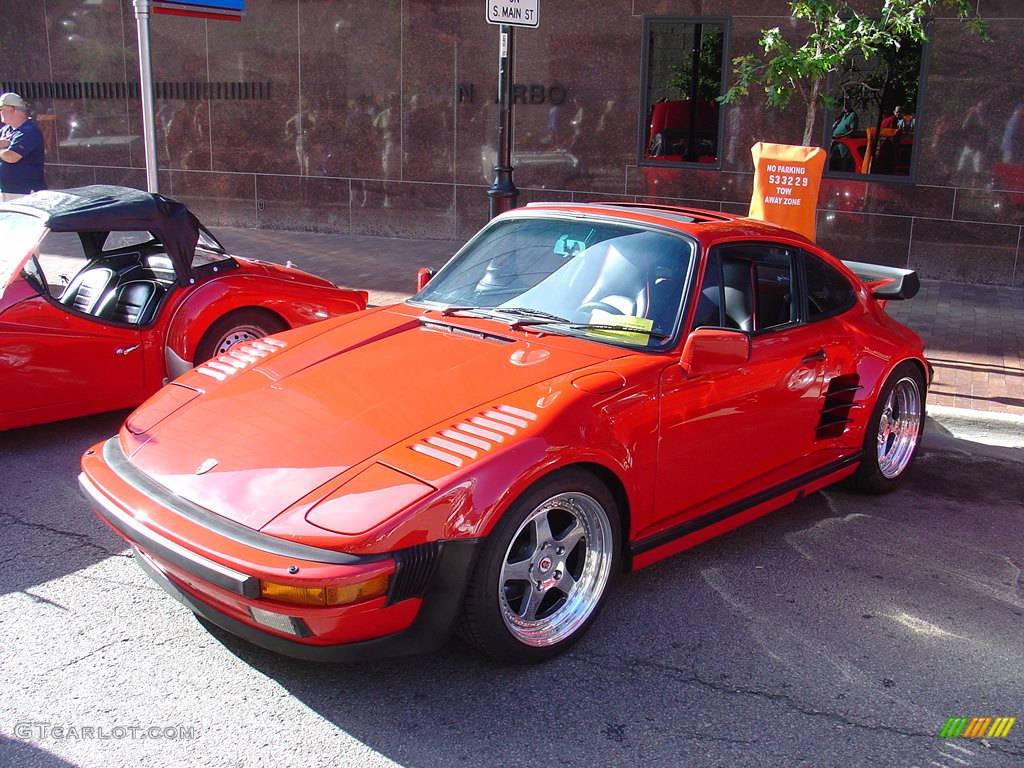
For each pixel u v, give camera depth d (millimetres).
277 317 6402
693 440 3840
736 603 3918
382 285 10242
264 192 14156
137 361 5746
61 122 15086
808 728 3080
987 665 3506
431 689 3232
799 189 7500
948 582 4188
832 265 4930
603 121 12078
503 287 4340
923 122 10688
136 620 3641
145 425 3611
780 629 3715
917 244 11039
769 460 4355
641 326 3891
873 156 11039
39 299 5332
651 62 11711
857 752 2965
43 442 5715
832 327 4711
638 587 4035
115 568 4082
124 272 6027
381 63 12984
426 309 4398
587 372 3566
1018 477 5645
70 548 4266
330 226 13945
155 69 14242
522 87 12336
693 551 4426
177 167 14539
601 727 3051
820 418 4637
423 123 13016
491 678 3307
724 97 8344
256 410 3490
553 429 3225
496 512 3004
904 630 3744
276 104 13719
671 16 11445
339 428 3287
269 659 3389
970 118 10516
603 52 11859
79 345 5465
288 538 2838
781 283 4527
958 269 10961
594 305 4051
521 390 3451
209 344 6004
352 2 12898
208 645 3471
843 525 4805
